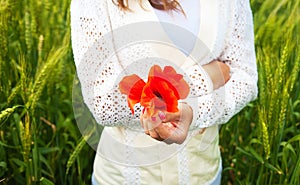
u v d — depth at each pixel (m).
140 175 1.10
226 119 1.08
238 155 1.58
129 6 1.01
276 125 1.41
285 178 1.49
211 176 1.15
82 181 1.63
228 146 1.65
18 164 1.47
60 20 1.73
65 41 1.58
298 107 1.71
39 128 1.57
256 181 1.56
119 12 1.00
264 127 1.34
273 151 1.46
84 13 1.01
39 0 1.67
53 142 1.66
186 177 1.11
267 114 1.43
